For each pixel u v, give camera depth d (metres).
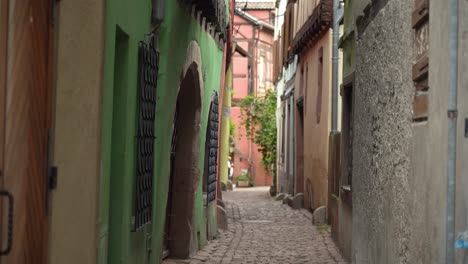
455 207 5.37
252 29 43.12
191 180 12.15
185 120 12.24
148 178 8.30
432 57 5.97
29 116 4.84
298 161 23.64
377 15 8.82
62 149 5.47
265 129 33.12
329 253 12.95
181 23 10.07
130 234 7.55
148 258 8.80
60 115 5.44
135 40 7.34
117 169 7.06
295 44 22.56
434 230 5.91
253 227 17.36
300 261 12.02
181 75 10.41
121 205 7.06
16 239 4.71
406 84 7.09
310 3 20.25
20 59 4.68
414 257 6.68
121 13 6.56
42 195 5.14
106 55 5.93
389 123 7.99
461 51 5.23
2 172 4.52
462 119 5.20
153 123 8.45
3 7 4.46
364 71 9.89
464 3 5.16
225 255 12.65
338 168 13.79
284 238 15.16
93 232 5.71
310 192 20.64
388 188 8.02
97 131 5.71
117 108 7.04
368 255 9.37
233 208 22.88
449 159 5.39
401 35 7.34
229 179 38.50
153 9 8.34
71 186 5.59
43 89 5.09
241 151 42.25
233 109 42.47
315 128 19.41
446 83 5.51
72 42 5.59
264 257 12.44
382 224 8.37
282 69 30.48
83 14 5.66
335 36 15.66
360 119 10.23
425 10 6.21
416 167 6.63
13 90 4.61
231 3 18.05
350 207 11.68
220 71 15.43
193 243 12.41
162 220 9.77
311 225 17.62
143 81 7.70
